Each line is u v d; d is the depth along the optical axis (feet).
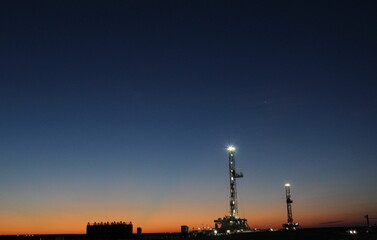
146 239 306.76
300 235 405.80
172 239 313.94
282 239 365.61
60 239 306.76
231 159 492.54
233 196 480.64
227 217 463.42
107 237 305.12
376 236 482.28
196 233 381.19
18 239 520.83
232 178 485.15
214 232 395.55
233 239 350.84
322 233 440.45
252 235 380.37
